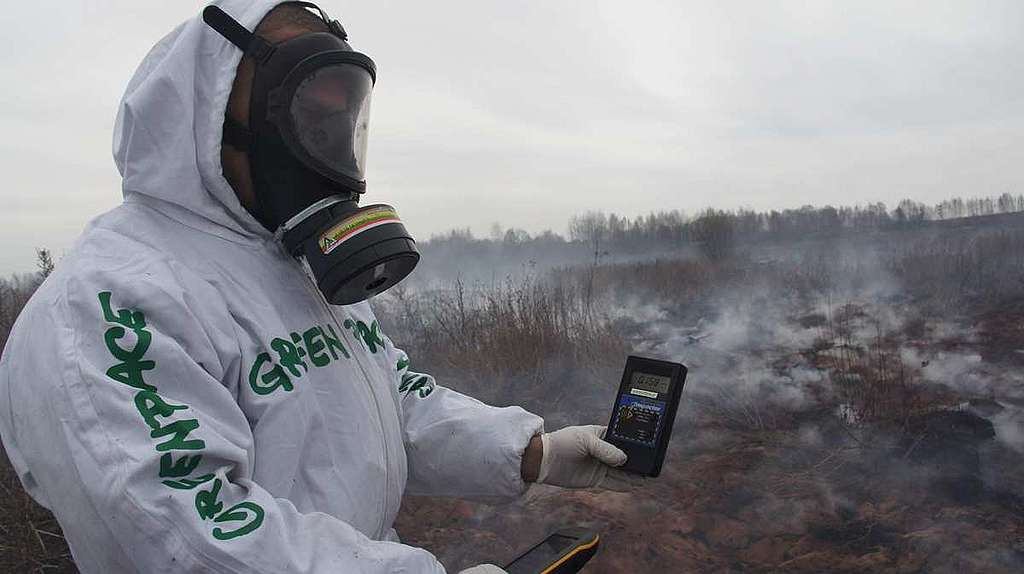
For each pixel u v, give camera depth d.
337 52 1.30
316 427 1.25
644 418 1.64
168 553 0.96
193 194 1.24
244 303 1.23
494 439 1.58
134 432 0.99
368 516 1.29
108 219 1.24
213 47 1.24
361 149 1.39
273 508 1.05
